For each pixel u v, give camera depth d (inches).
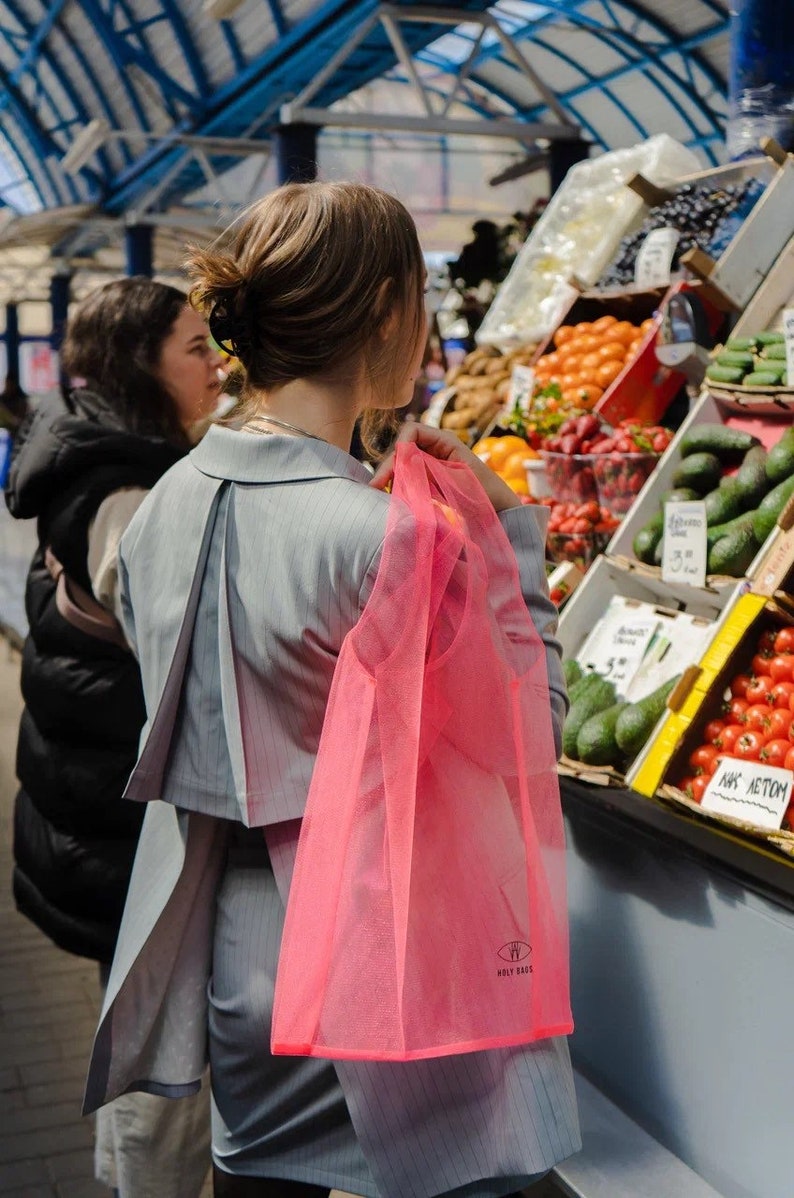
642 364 126.9
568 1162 83.2
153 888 62.4
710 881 81.2
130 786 59.7
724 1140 80.3
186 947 62.8
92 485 86.7
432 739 54.1
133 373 92.0
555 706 58.0
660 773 84.7
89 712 89.7
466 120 361.4
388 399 59.8
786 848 73.8
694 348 119.2
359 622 52.7
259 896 59.0
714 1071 81.1
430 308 254.7
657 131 589.6
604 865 92.0
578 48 528.4
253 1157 60.1
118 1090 63.6
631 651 101.6
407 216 58.2
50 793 92.0
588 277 147.9
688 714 85.2
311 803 53.3
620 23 498.0
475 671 53.2
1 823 211.3
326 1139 58.0
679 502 102.1
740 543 96.3
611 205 159.2
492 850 54.6
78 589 89.5
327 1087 57.0
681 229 134.9
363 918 53.1
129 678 90.0
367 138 570.3
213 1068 61.7
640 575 106.1
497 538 57.3
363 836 53.4
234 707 56.8
